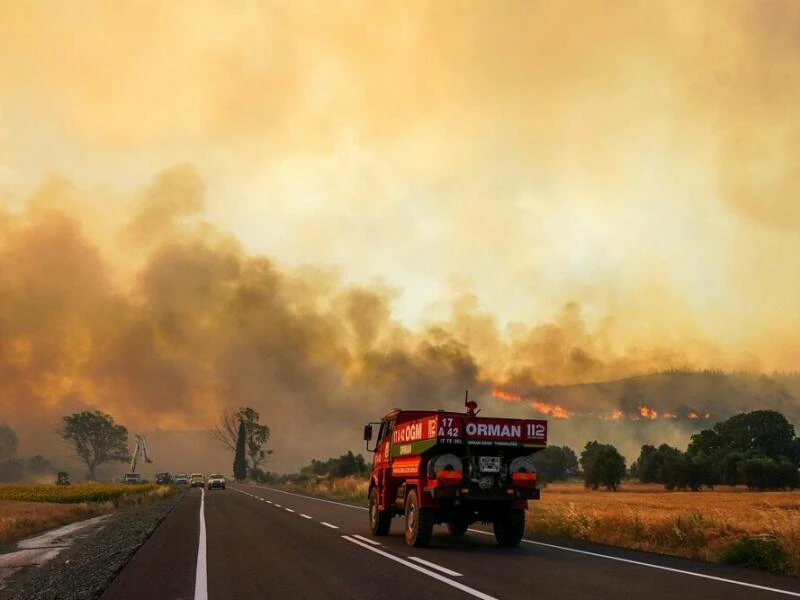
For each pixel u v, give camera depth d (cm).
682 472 10938
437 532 1961
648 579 1023
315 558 1288
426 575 1056
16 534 2283
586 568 1147
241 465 17312
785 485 10631
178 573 1106
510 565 1181
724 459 11112
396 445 1755
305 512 2936
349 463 10850
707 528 1822
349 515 2720
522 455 1609
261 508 3297
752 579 1033
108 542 1755
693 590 923
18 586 1084
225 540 1680
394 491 1784
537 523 2009
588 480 11319
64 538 2031
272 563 1216
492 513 1565
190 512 2995
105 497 5212
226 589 938
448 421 1518
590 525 1816
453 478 1500
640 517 1914
